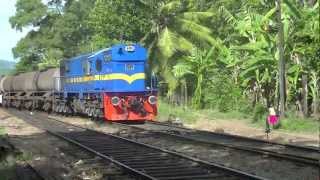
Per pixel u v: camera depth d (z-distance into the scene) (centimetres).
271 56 2536
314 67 2423
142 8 3853
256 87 2833
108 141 1844
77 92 2973
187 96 3791
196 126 2492
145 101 2609
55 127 2461
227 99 3052
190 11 4009
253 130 2220
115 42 3841
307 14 2361
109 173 1229
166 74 3747
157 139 1922
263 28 2566
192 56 3456
